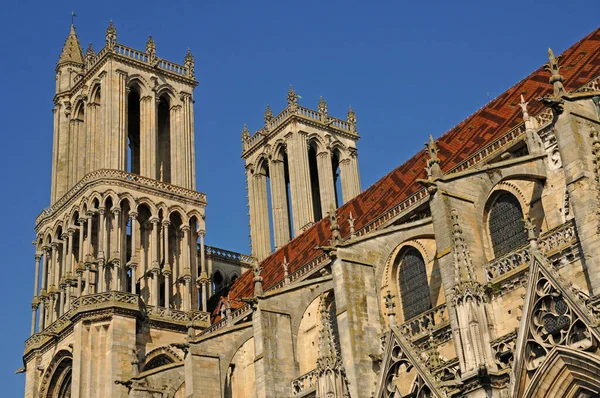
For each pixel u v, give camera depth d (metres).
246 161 107.62
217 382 66.81
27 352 85.19
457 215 47.12
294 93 102.81
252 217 104.38
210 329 83.12
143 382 71.00
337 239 55.47
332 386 47.88
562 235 44.00
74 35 102.69
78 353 76.75
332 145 103.88
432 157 49.72
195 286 87.44
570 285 39.41
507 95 69.00
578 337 37.81
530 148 54.84
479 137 65.88
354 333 52.84
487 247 55.25
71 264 85.38
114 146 87.00
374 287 55.38
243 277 94.69
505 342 40.62
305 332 68.94
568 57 65.25
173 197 88.75
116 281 80.69
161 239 87.00
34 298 88.75
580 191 40.91
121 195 84.88
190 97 95.94
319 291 64.38
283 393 59.88
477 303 41.44
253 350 74.94
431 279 58.53
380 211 71.19
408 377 50.22
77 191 86.50
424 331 50.44
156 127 91.56
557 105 42.84
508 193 55.41
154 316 81.81
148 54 93.50
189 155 92.81
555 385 38.22
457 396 40.81
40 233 91.44
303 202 97.50
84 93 93.81
